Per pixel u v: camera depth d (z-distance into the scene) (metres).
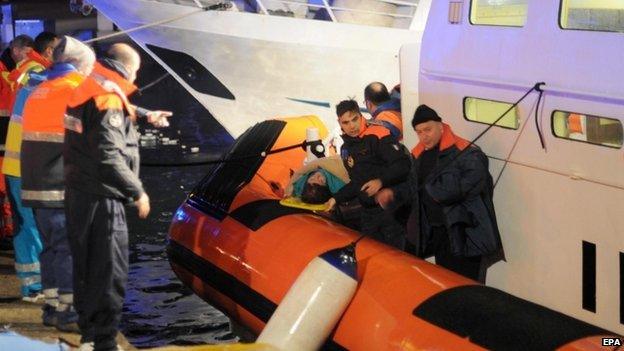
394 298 4.55
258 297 5.40
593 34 4.63
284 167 6.48
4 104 6.84
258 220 5.73
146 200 4.59
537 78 4.93
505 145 5.22
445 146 5.19
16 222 5.67
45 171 4.99
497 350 4.02
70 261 5.09
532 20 4.93
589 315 4.91
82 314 4.58
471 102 5.45
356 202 5.95
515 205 5.22
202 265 6.05
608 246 4.76
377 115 6.66
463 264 5.42
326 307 4.56
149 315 6.70
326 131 6.95
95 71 4.59
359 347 4.54
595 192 4.77
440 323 4.28
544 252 5.10
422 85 5.73
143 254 8.12
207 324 6.55
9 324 5.28
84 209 4.49
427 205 5.44
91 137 4.44
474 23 5.34
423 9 9.03
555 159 4.94
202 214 6.31
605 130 4.69
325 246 5.15
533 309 4.29
